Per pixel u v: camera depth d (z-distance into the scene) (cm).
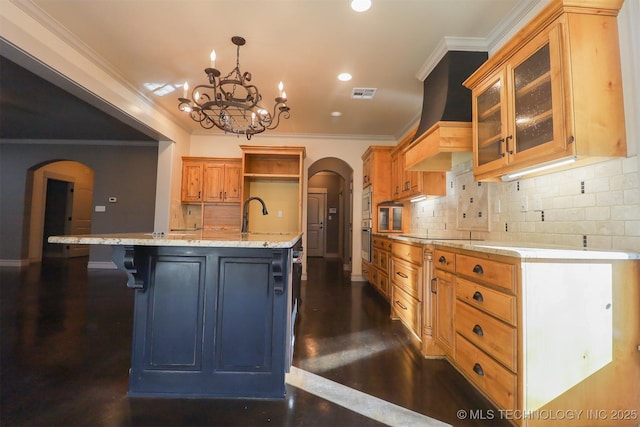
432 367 217
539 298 139
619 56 156
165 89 389
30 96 408
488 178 221
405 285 288
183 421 154
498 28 253
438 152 258
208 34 272
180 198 543
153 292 179
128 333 269
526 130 182
